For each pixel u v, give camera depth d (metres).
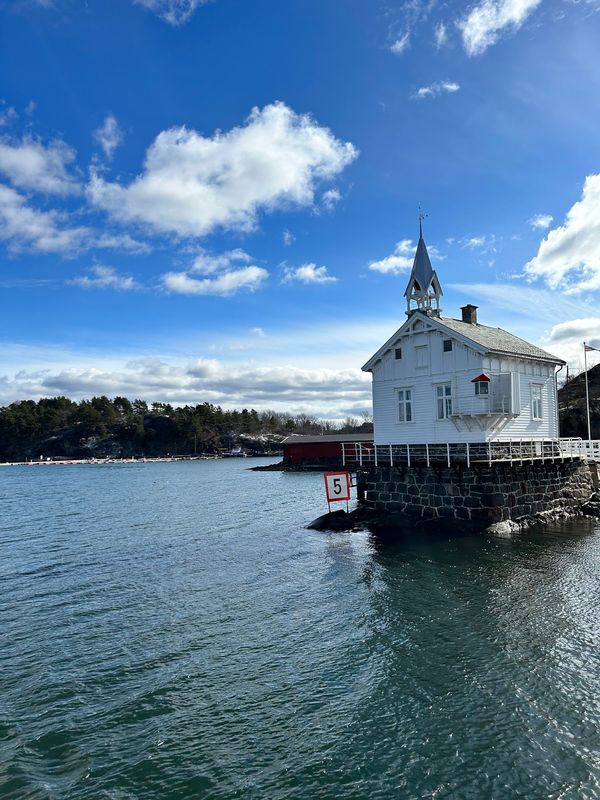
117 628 15.33
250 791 8.38
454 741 9.52
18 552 26.02
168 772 8.85
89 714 10.65
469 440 29.12
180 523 34.78
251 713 10.60
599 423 59.94
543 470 30.66
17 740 9.77
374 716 10.38
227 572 21.39
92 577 21.05
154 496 53.69
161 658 13.20
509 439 30.08
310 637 14.30
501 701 10.76
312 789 8.40
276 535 29.47
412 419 31.94
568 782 8.41
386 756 9.16
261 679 11.99
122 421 185.25
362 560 22.59
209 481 75.25
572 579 18.72
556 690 11.09
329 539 27.62
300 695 11.26
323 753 9.28
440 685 11.47
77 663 12.98
